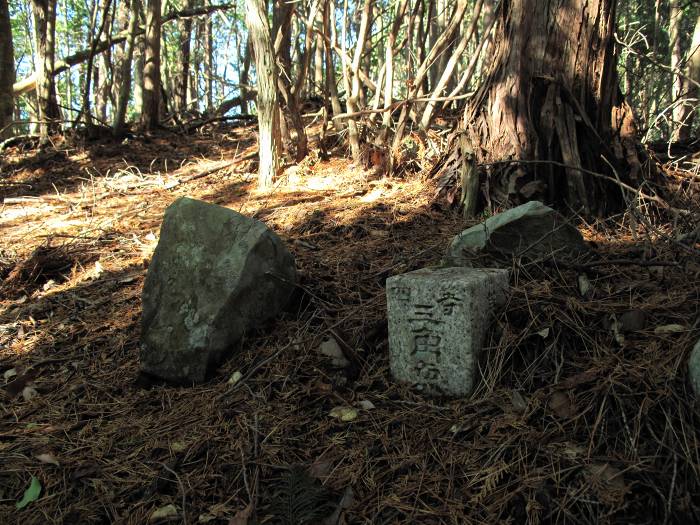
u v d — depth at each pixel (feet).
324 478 7.26
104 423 8.92
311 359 9.47
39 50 29.01
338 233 13.56
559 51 13.44
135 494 7.41
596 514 6.34
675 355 7.79
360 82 20.10
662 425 7.11
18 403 9.70
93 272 13.73
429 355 8.49
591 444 7.00
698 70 28.35
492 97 14.01
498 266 10.30
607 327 8.70
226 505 7.07
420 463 7.32
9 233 16.65
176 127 30.71
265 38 18.03
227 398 8.91
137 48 45.09
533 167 13.24
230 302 9.60
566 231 10.41
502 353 8.45
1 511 7.35
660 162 14.80
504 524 6.37
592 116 13.43
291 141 21.67
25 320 12.14
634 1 50.90
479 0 16.96
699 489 6.38
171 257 10.07
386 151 17.60
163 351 9.64
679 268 9.75
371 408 8.42
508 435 7.41
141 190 20.51
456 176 14.20
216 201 17.89
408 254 11.98
